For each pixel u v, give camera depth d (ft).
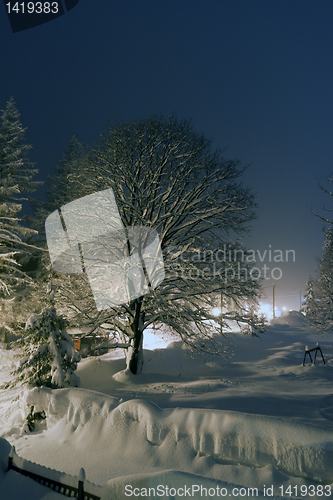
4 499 17.90
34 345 35.81
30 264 122.31
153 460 21.16
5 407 42.70
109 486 16.07
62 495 17.46
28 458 24.44
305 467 17.42
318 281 107.55
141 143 58.39
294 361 74.59
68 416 27.84
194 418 21.47
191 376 59.77
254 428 19.34
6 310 91.30
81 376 58.49
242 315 57.36
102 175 57.98
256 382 52.11
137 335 57.47
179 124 59.93
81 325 53.83
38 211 121.39
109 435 24.27
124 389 47.47
